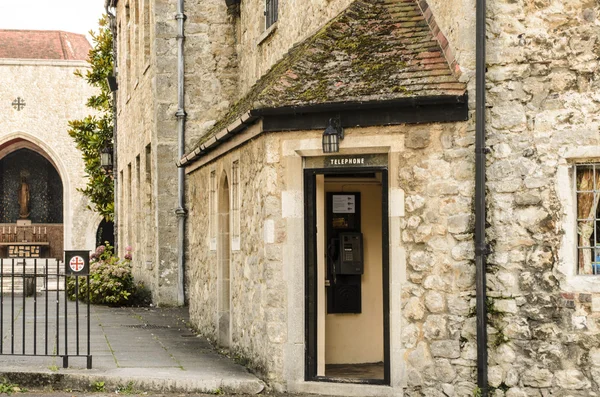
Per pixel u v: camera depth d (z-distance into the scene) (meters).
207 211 12.47
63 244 46.91
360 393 8.11
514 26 7.66
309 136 8.27
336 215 9.40
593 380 7.39
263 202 8.62
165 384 8.50
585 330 7.42
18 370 8.71
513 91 7.64
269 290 8.45
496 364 7.62
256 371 8.93
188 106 17.62
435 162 7.85
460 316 7.76
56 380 8.61
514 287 7.59
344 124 8.05
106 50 32.84
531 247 7.57
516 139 7.63
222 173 11.27
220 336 11.28
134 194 22.27
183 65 17.59
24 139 46.12
